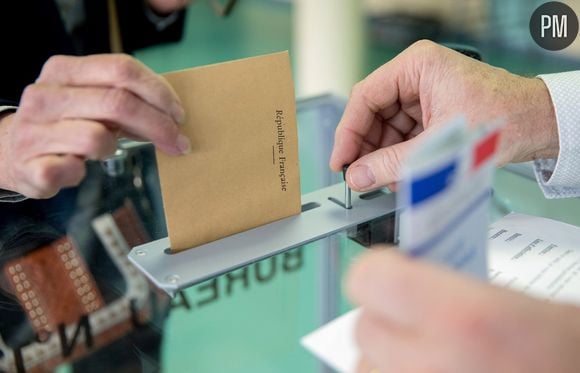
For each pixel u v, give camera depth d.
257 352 0.44
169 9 1.22
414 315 0.25
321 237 0.55
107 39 1.14
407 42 1.81
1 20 0.93
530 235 0.55
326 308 0.46
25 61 0.97
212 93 0.48
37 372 0.46
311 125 0.78
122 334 0.49
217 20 2.93
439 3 2.12
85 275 0.55
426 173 0.26
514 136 0.60
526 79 0.64
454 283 0.25
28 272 0.56
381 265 0.26
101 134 0.50
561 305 0.26
